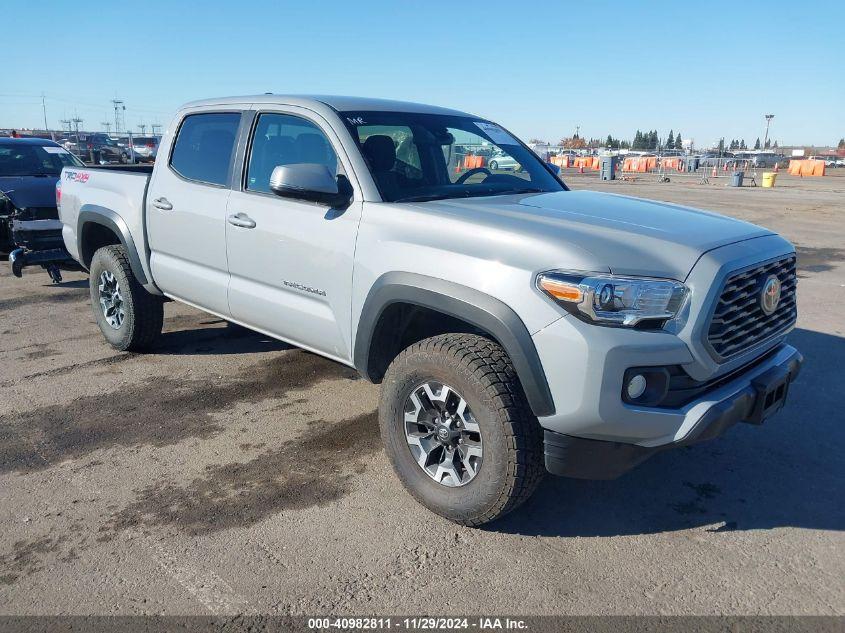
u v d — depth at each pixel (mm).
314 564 2908
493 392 2879
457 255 3023
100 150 28609
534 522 3242
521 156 4551
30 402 4605
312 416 4418
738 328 2967
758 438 4129
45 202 7566
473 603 2678
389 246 3293
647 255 2830
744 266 2928
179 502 3389
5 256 8562
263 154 4141
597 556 2979
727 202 20391
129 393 4777
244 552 2988
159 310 5406
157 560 2928
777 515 3312
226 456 3875
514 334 2791
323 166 3469
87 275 8875
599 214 3303
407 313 3410
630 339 2656
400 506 3365
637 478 3666
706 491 3533
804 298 7703
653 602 2684
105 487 3525
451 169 4035
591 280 2670
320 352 3930
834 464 3818
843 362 5453
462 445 3096
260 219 3996
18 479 3596
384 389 3326
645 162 47906
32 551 2982
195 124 4691
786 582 2803
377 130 3842
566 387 2707
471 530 3170
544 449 2885
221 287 4391
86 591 2729
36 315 6848
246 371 5223
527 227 3002
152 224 4859
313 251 3691
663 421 2734
